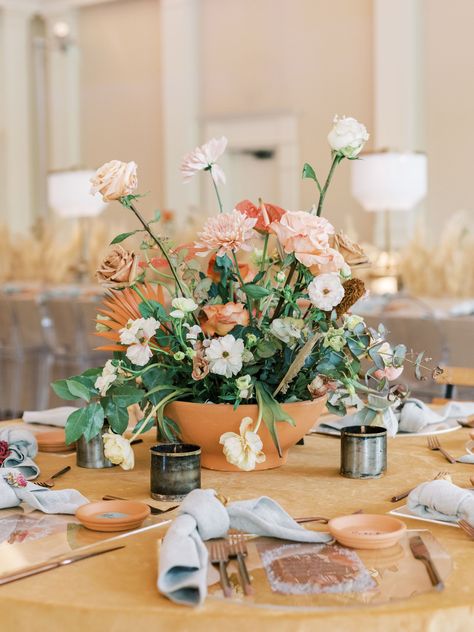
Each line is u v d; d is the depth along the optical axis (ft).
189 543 3.43
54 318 17.97
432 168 25.80
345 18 28.14
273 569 3.49
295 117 29.32
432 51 25.72
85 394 4.90
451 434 6.29
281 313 5.17
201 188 31.24
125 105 33.78
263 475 5.14
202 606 3.16
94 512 4.23
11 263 30.04
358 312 13.53
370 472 5.05
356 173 19.74
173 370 5.11
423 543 3.77
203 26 31.40
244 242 4.95
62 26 32.19
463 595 3.24
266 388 5.04
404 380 12.26
